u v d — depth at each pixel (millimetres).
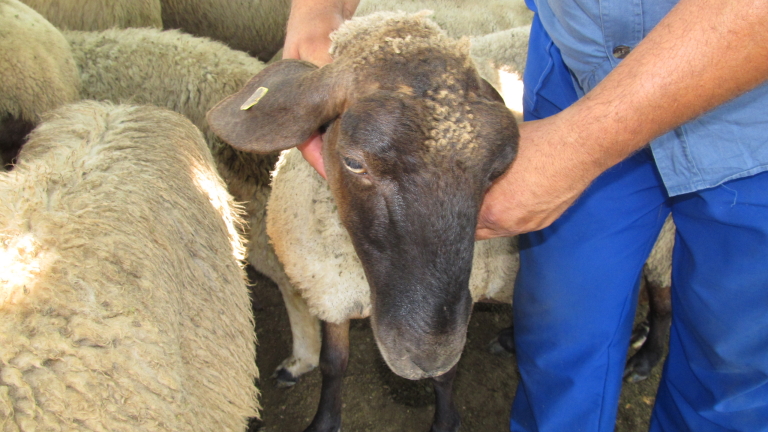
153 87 1151
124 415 555
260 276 1427
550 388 913
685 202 740
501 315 1364
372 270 678
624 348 885
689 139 660
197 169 839
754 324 713
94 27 1455
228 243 824
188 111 1147
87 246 614
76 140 762
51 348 541
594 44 699
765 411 765
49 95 1021
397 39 646
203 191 824
